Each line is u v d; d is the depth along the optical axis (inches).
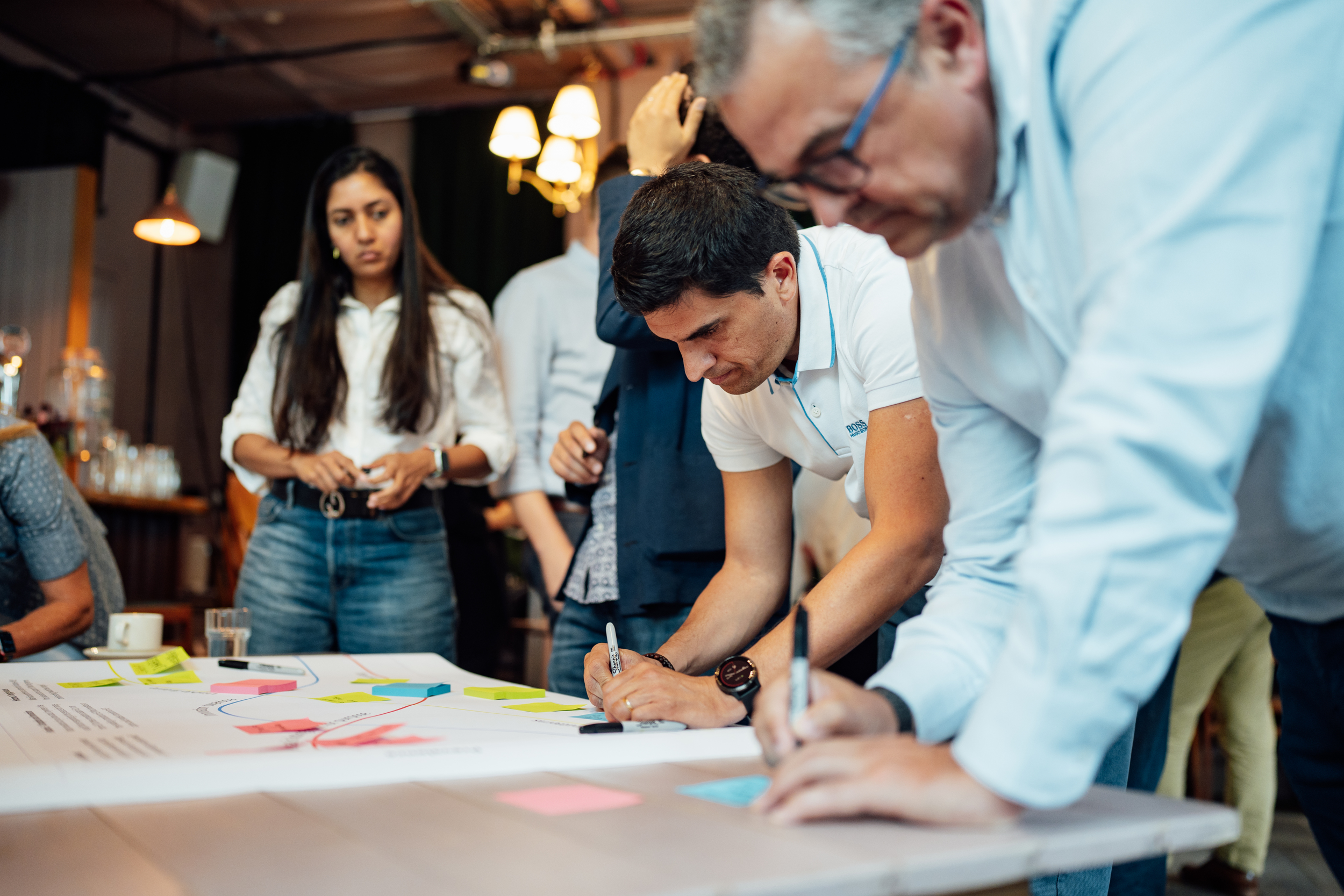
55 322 221.1
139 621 73.8
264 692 54.2
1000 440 37.6
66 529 84.7
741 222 50.1
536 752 35.8
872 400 50.8
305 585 87.5
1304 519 32.4
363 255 91.4
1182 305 24.6
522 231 308.3
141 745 37.6
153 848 25.8
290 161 327.3
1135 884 68.5
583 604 80.3
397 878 23.1
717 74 28.2
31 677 59.1
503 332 107.2
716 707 45.5
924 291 36.9
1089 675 25.5
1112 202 25.5
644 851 24.6
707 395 61.4
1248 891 104.1
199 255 326.6
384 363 91.1
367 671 63.8
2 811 29.2
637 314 51.9
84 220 225.3
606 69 289.9
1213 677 103.7
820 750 28.0
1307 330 29.7
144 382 307.6
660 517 70.1
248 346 325.7
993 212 31.0
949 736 33.2
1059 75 28.0
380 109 324.2
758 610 59.2
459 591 126.9
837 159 27.9
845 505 71.4
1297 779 41.5
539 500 104.5
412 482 88.4
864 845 24.7
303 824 27.7
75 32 277.0
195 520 223.6
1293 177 24.8
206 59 291.3
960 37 27.9
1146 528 24.9
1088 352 25.6
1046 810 28.2
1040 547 25.8
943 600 36.7
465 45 286.0
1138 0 25.8
